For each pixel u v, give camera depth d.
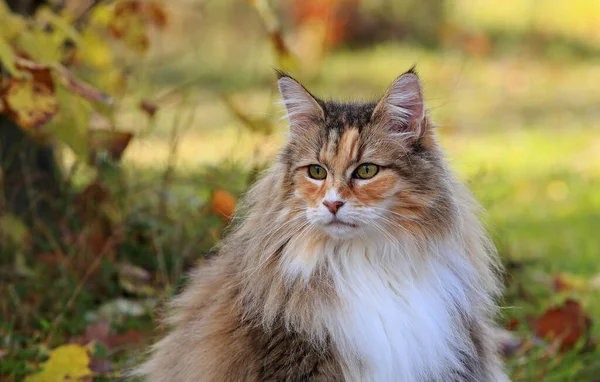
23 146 7.95
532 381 6.61
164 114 15.71
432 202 5.07
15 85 6.30
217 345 5.17
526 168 13.95
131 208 8.20
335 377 4.96
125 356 6.66
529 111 18.59
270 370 4.97
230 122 14.18
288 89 5.32
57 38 7.45
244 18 21.03
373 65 22.17
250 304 5.11
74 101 6.81
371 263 5.11
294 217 5.09
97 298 7.61
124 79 8.73
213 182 8.34
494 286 5.61
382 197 5.00
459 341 5.21
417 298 5.08
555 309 7.28
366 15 24.53
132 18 8.31
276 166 5.34
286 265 5.04
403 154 5.07
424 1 25.28
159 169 9.80
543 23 26.56
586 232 10.77
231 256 5.48
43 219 8.24
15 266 7.66
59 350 6.15
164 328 6.38
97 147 7.71
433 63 22.50
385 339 5.00
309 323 4.96
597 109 18.89
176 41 18.95
